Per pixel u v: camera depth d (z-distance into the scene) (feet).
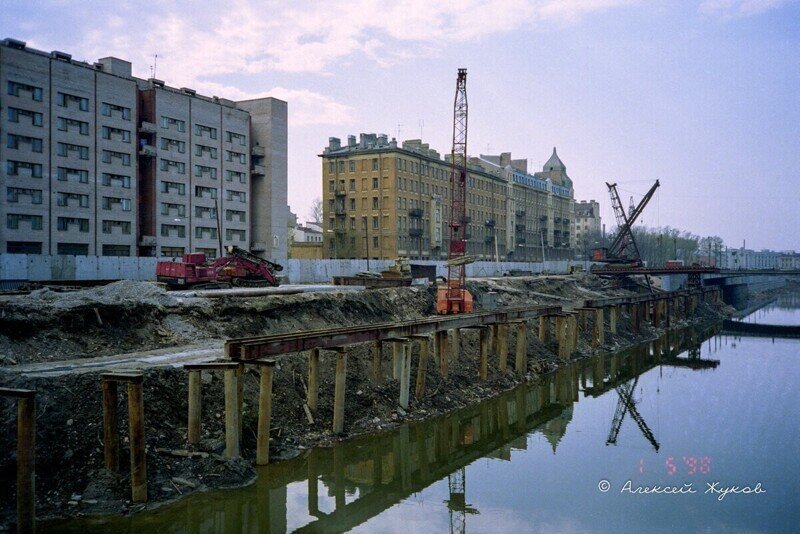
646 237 606.55
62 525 52.19
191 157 243.40
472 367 127.65
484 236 390.63
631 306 233.14
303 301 127.85
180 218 238.89
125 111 217.56
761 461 85.71
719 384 142.31
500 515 64.80
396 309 157.38
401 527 61.26
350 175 314.96
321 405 86.28
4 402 56.65
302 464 73.51
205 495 59.93
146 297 100.07
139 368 69.87
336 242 317.63
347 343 87.04
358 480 72.49
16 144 186.09
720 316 317.42
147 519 54.75
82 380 63.67
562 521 63.87
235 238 262.06
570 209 555.69
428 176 334.44
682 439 96.37
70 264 174.29
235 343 70.13
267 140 278.05
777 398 127.13
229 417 64.95
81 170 203.51
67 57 201.67
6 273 160.04
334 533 59.16
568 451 89.35
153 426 64.13
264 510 63.41
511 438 95.66
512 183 431.02
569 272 349.41
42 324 80.48
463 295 155.33
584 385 137.39
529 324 174.91
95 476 56.80
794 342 218.18
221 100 267.80
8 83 184.14
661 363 172.04
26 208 188.44
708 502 70.03
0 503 51.42
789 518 65.87
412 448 85.30
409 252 315.17
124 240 216.74
